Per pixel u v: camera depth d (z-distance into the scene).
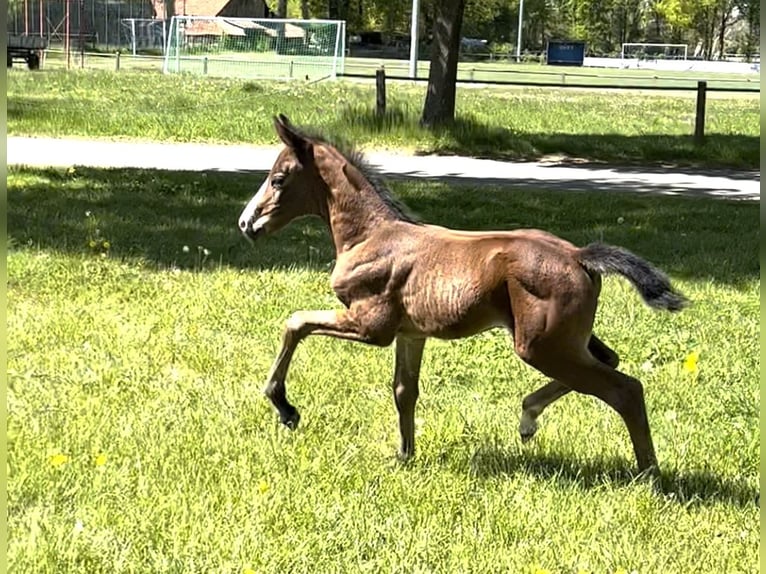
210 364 5.75
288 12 82.69
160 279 7.52
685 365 5.33
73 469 4.25
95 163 13.91
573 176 14.52
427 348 6.21
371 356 5.94
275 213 4.49
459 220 10.31
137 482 4.16
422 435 4.82
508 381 5.71
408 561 3.64
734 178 14.84
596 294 4.12
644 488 4.17
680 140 17.98
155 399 5.16
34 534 3.68
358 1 73.44
